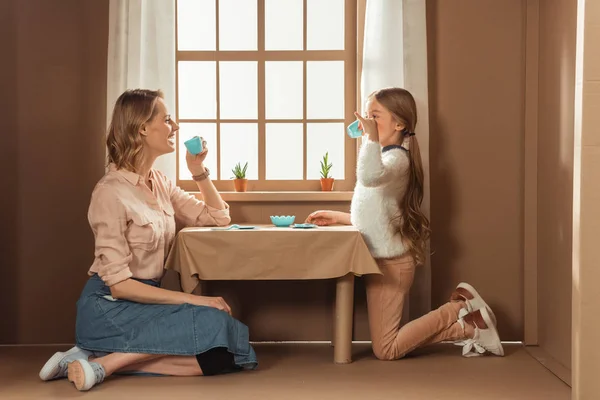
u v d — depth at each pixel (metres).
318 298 3.77
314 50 3.87
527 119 3.70
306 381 3.02
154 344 2.99
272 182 3.89
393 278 3.38
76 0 3.67
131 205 3.07
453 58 3.72
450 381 3.03
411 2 3.61
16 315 3.75
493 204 3.76
